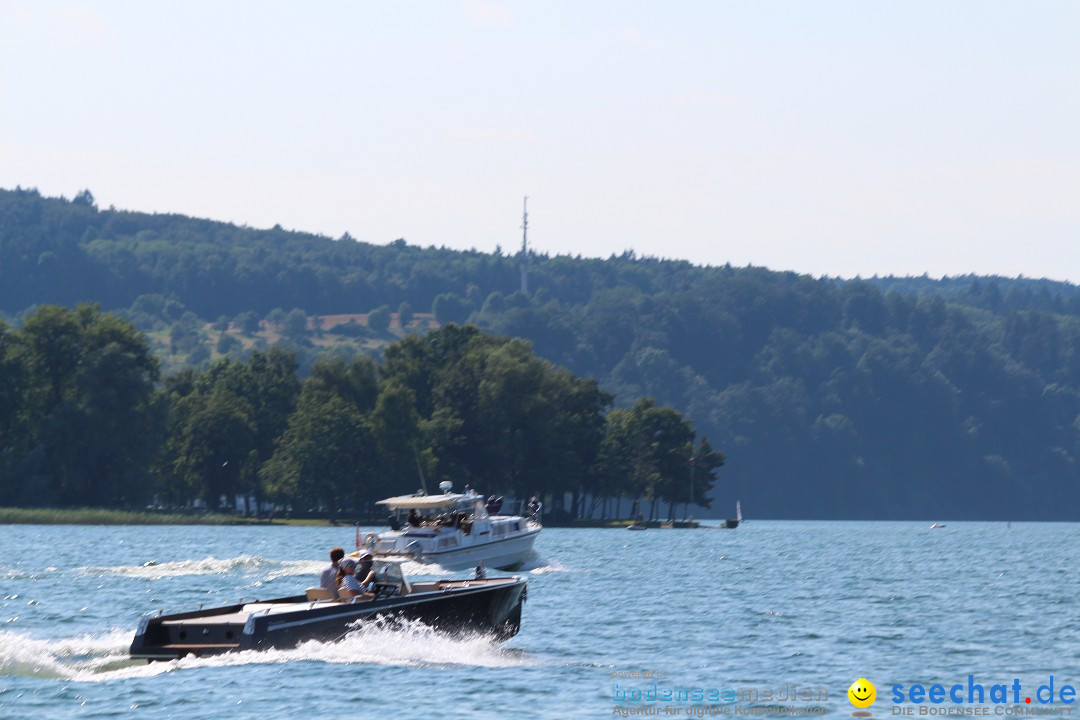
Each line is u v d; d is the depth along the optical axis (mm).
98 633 147375
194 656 120688
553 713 102875
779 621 167125
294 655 121250
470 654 132125
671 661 130625
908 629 160000
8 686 109375
